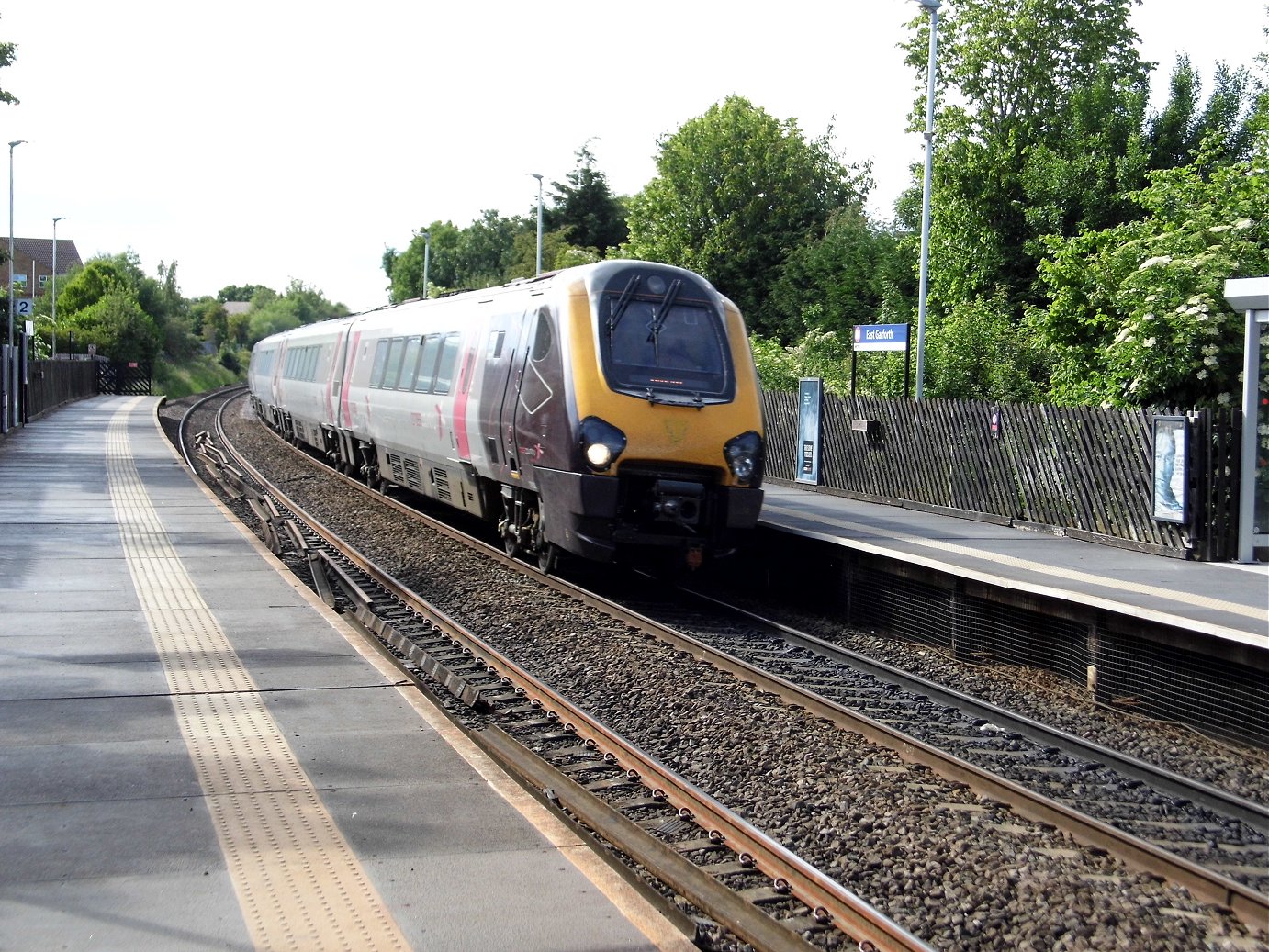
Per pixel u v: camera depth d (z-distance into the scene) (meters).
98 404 47.12
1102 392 17.14
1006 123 30.17
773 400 21.33
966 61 30.53
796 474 20.12
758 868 5.79
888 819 6.42
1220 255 15.12
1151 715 9.19
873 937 5.00
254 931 4.46
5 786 5.97
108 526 15.25
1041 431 14.64
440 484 17.39
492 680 9.23
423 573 13.93
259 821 5.59
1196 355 14.78
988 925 5.18
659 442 12.17
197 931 4.45
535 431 12.90
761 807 6.69
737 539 12.80
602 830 6.04
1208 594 9.94
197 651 8.84
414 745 6.82
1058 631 10.20
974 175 29.27
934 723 8.60
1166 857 5.76
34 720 7.09
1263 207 16.47
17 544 13.65
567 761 7.43
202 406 51.22
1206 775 7.82
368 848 5.30
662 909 4.88
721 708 8.64
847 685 9.58
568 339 12.54
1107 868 5.91
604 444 12.05
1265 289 11.50
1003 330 22.92
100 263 83.06
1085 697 9.74
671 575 14.73
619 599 12.82
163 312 89.31
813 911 5.30
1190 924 5.23
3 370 29.48
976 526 14.84
